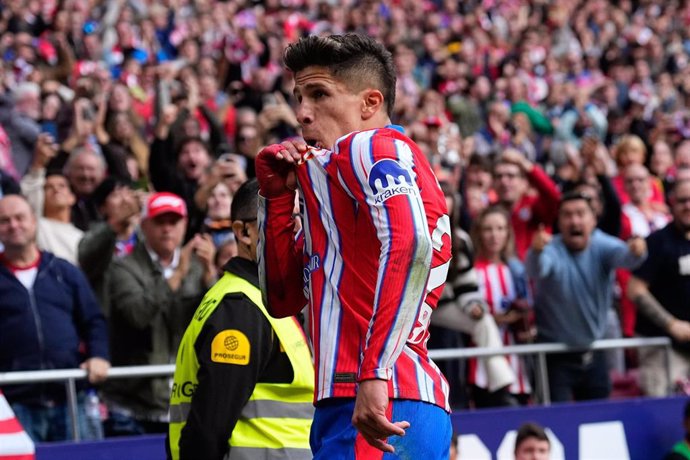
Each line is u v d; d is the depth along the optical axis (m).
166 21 30.73
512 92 27.97
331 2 36.69
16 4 28.91
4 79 22.05
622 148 18.78
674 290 14.93
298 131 18.61
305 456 7.98
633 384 14.71
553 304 14.21
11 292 11.67
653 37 36.69
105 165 16.48
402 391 5.50
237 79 27.28
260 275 6.15
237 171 14.35
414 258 5.24
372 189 5.38
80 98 19.00
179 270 12.43
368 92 5.82
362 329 5.50
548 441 12.95
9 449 10.91
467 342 14.00
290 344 8.04
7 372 11.58
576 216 14.16
